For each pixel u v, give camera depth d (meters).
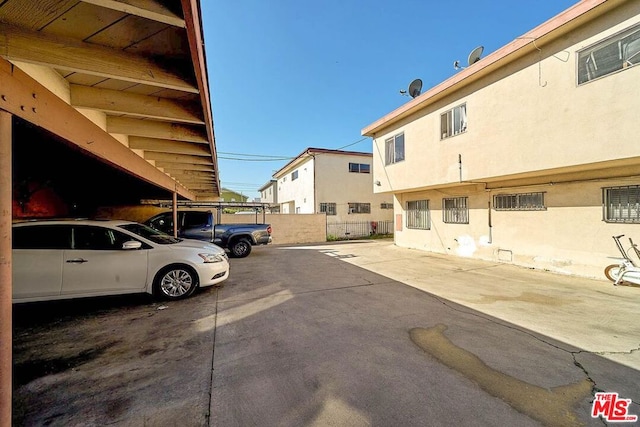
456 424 2.06
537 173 6.90
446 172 8.84
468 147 8.04
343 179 19.48
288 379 2.65
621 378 2.64
